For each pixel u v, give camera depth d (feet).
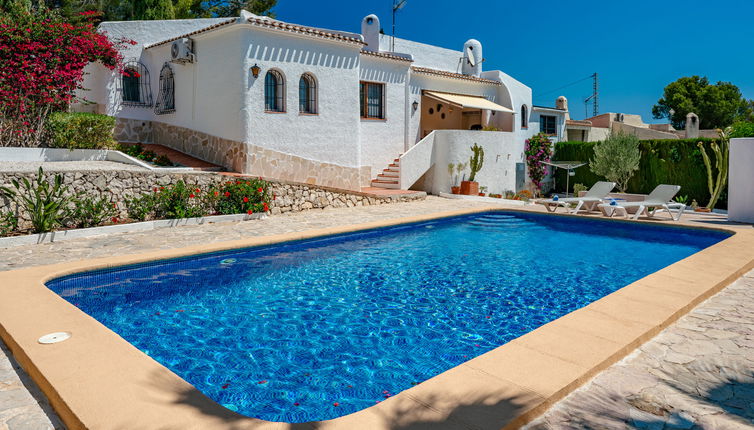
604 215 54.44
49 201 36.60
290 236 38.91
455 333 21.26
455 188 75.82
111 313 23.36
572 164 79.05
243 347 19.47
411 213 54.95
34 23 52.49
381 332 21.27
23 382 14.73
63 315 19.26
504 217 58.23
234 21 55.21
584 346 16.35
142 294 26.40
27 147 52.65
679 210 52.21
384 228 46.75
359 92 68.80
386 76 75.05
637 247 41.65
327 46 63.67
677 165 78.59
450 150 76.07
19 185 38.75
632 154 79.66
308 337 20.61
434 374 17.12
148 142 72.54
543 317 23.57
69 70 54.34
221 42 58.80
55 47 53.62
